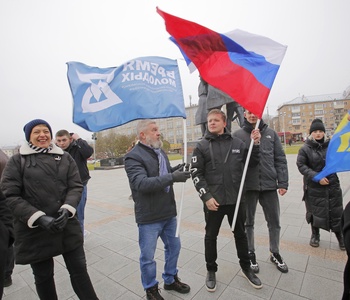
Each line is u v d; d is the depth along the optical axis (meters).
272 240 2.76
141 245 2.21
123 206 6.24
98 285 2.60
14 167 1.91
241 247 2.43
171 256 2.37
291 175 9.69
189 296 2.31
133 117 2.43
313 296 2.21
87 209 6.10
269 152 2.76
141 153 2.25
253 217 2.77
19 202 1.80
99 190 9.27
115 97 2.45
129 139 37.00
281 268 2.63
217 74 2.25
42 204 1.91
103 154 47.09
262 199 2.80
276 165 2.84
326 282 2.41
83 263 2.04
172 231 2.38
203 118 4.93
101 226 4.62
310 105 69.25
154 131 2.31
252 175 2.70
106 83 2.48
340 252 3.02
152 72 2.53
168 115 2.46
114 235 4.09
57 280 2.76
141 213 2.18
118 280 2.68
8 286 2.69
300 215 4.57
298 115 70.19
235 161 2.37
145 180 2.04
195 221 4.58
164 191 2.25
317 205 3.10
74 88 2.44
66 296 2.45
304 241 3.40
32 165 1.94
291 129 70.75
